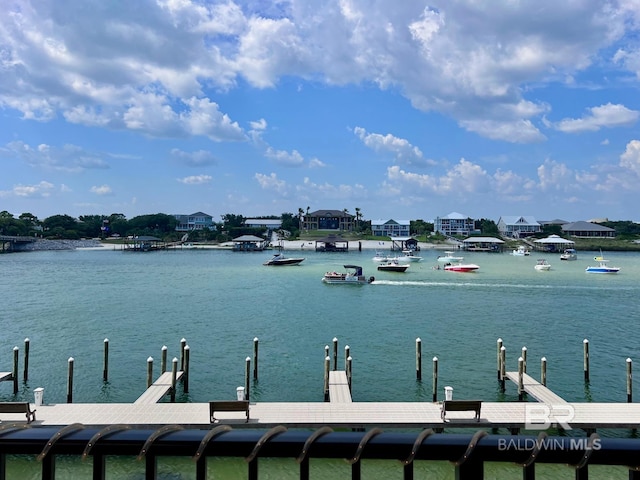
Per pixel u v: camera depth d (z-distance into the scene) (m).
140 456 3.27
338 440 3.28
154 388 25.30
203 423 20.33
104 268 105.31
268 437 3.28
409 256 130.75
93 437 3.31
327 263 119.25
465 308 54.22
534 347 36.81
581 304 57.06
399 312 51.69
